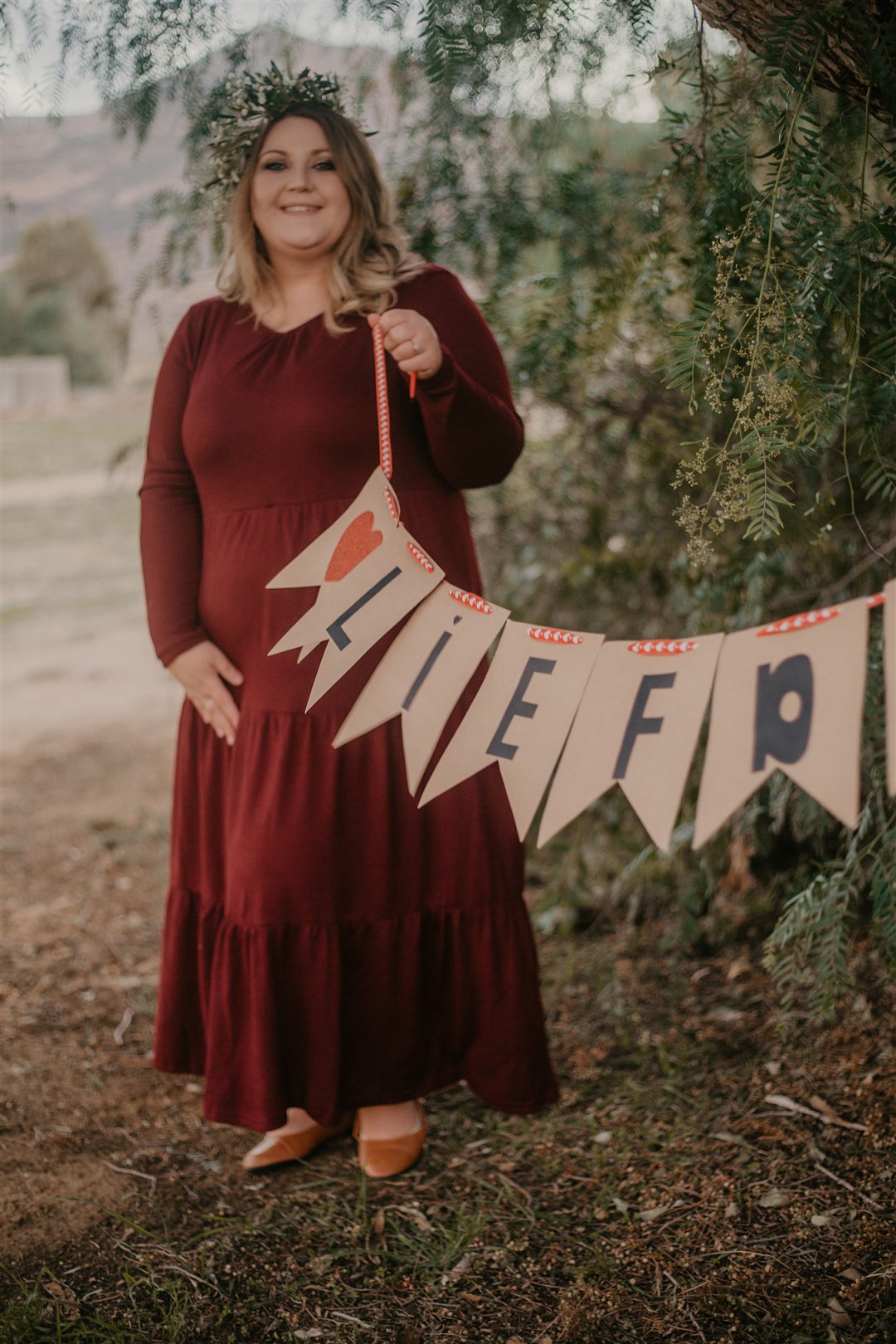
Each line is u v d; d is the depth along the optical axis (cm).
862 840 234
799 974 219
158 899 380
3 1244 204
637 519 321
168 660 215
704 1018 275
